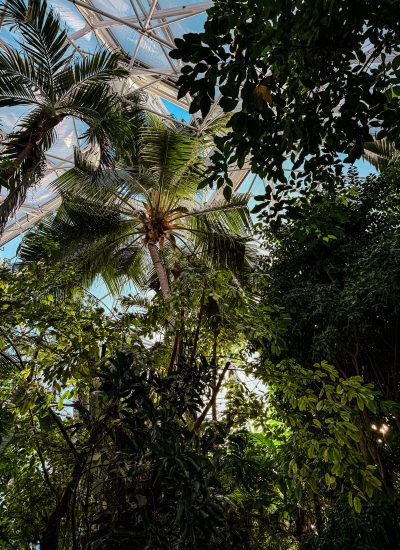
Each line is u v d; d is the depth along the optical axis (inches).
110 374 87.6
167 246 305.7
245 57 59.3
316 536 195.9
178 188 276.1
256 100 61.1
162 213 282.2
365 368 228.2
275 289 242.7
